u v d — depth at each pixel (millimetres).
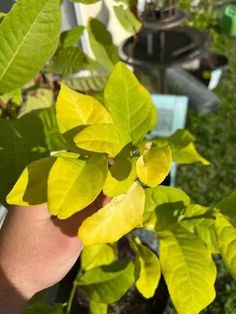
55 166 234
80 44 711
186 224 369
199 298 308
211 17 1209
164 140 438
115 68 301
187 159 432
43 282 283
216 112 1008
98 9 753
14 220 267
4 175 332
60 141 359
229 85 1094
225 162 902
